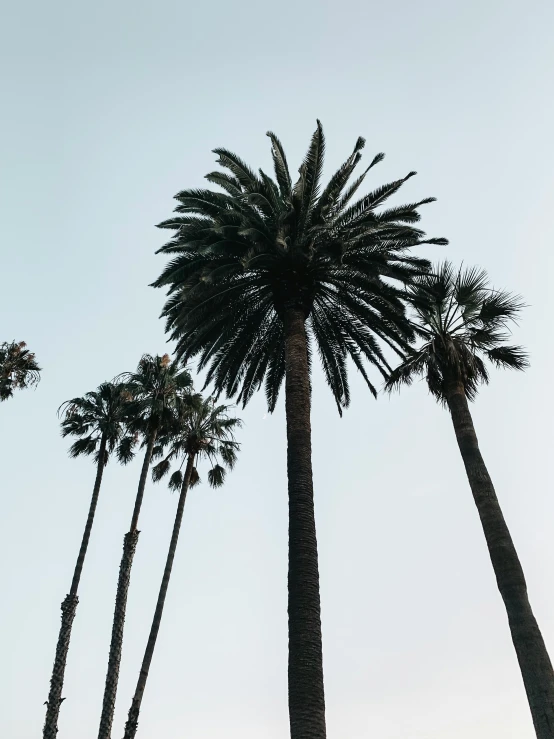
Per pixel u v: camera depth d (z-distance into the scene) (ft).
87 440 119.34
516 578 53.72
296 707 44.73
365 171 71.26
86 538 110.22
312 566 51.16
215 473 120.78
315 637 47.80
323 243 66.95
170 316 74.84
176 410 118.83
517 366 69.92
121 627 98.58
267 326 75.46
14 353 108.68
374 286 66.95
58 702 94.99
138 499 108.68
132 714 89.51
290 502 54.95
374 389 77.97
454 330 71.51
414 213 69.77
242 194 70.08
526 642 50.42
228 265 63.46
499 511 58.03
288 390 61.77
